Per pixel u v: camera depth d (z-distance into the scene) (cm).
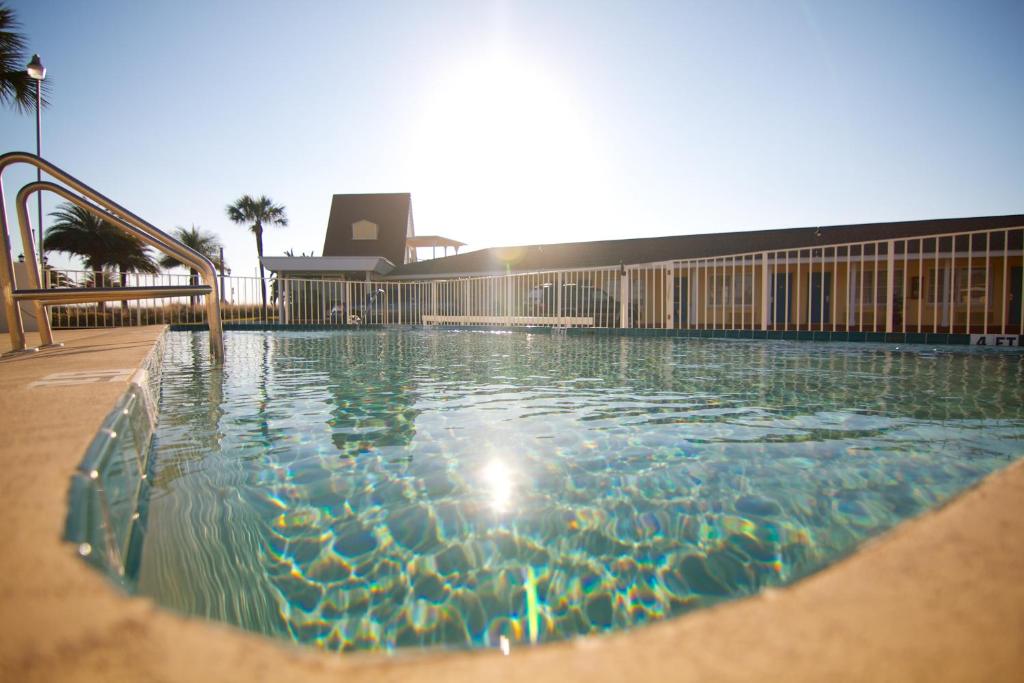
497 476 201
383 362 608
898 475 200
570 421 292
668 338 977
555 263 1766
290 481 194
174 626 54
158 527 155
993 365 548
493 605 119
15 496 88
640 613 116
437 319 1608
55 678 44
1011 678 46
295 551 143
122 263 2469
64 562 65
